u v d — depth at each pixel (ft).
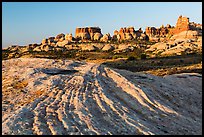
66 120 32.09
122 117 34.55
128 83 46.01
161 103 41.22
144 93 42.78
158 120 35.96
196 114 42.06
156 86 49.37
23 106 35.37
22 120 31.24
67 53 425.69
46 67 53.67
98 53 424.05
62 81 45.78
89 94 40.83
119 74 50.21
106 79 47.96
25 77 47.01
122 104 38.75
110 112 35.73
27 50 506.48
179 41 441.27
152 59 275.18
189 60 247.91
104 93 41.45
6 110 34.60
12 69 51.72
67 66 54.90
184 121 37.47
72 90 41.93
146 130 31.86
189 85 59.36
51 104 36.76
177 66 199.93
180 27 603.26
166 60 256.52
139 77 53.57
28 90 41.98
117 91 43.34
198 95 52.39
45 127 30.17
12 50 533.14
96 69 52.80
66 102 37.58
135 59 281.13
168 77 63.41
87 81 46.01
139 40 652.89
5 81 45.85
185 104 44.78
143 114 37.04
